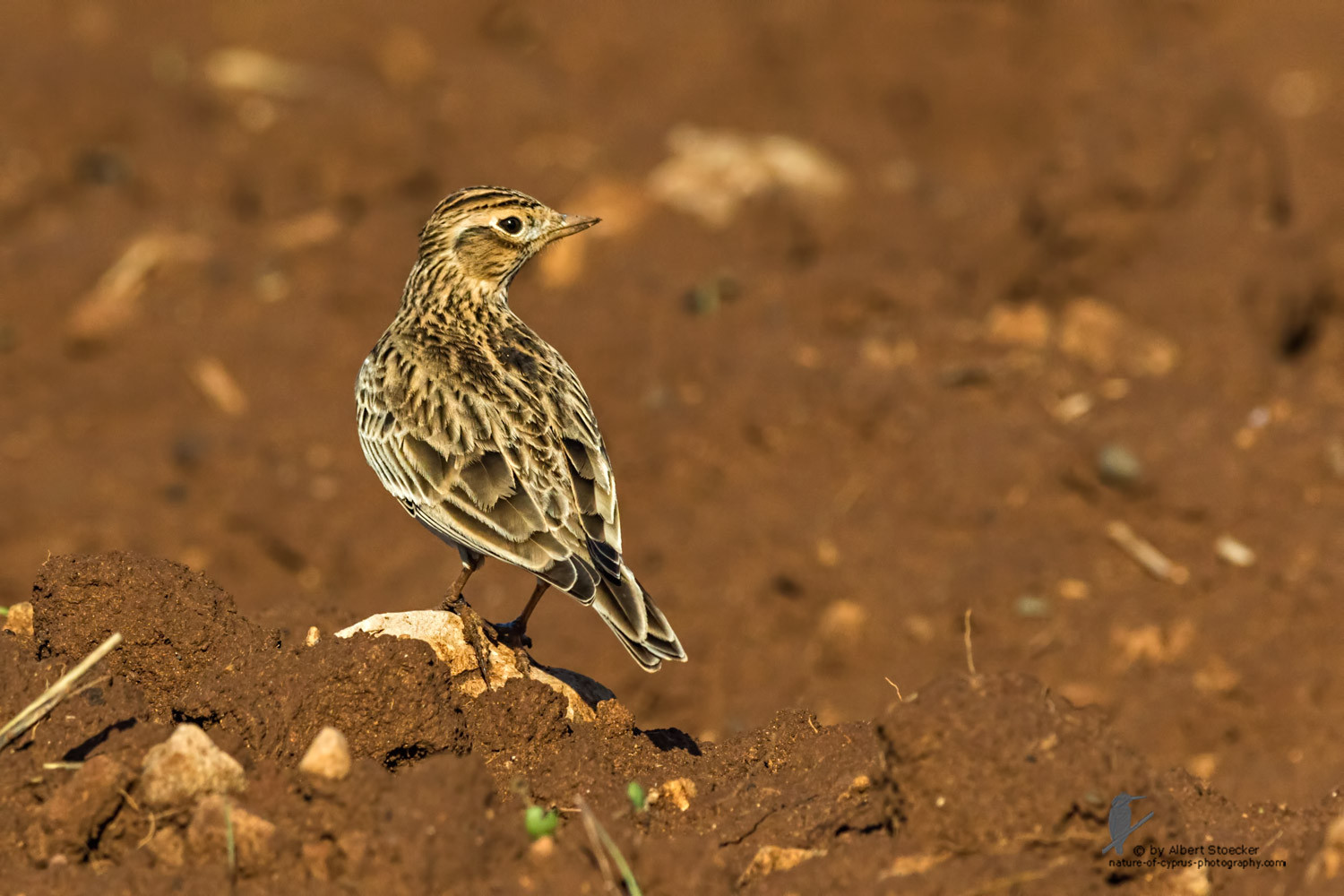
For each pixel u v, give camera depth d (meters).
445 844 6.65
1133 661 13.29
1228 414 16.09
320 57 29.23
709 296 19.42
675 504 16.03
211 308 19.77
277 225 22.41
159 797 6.94
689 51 29.53
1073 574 14.36
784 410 16.59
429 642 8.70
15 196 22.95
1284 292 18.14
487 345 9.70
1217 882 6.91
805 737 8.58
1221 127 19.25
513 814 7.31
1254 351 17.47
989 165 27.06
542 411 9.06
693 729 13.75
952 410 16.61
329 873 6.76
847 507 15.52
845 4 29.11
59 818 6.94
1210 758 12.42
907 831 6.76
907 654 13.82
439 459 8.98
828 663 13.95
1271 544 14.26
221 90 26.81
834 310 19.34
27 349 19.00
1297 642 13.24
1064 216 19.03
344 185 23.77
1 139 24.20
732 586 14.77
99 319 18.91
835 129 27.44
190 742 6.98
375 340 19.23
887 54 28.64
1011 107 27.38
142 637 8.66
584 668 13.95
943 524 15.23
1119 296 18.55
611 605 8.30
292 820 6.90
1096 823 6.59
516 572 15.42
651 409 17.11
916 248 21.06
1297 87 25.52
